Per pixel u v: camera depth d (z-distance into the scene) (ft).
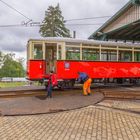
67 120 34.50
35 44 61.57
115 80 74.02
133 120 34.65
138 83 78.23
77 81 65.05
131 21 89.56
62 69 62.95
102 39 114.83
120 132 28.89
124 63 71.77
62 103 46.88
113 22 104.53
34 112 39.55
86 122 33.32
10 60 349.82
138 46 74.28
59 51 62.90
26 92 61.16
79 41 64.95
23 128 30.50
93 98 52.29
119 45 71.00
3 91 63.26
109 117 36.22
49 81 53.88
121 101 50.75
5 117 36.83
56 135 27.50
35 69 61.31
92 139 26.22
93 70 66.80
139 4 81.97
